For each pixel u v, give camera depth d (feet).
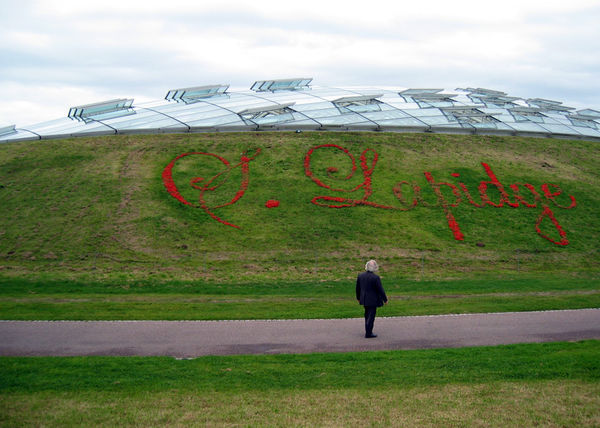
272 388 43.70
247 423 36.94
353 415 38.19
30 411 38.70
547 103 248.32
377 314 74.43
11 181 151.94
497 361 50.08
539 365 48.52
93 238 126.82
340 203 144.66
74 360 51.70
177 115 193.36
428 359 51.31
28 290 98.07
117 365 50.03
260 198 145.28
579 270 121.29
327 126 184.55
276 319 71.61
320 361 51.03
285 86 234.99
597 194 161.17
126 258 119.14
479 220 142.41
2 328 66.74
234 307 80.53
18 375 46.96
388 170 161.48
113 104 202.80
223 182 151.43
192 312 76.38
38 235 128.06
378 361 50.90
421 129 190.49
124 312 76.54
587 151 193.57
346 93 224.94
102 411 38.75
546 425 36.32
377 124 188.14
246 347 57.93
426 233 134.92
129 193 144.77
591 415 37.60
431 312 75.46
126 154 164.86
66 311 77.15
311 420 37.40
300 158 164.14
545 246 133.39
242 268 116.06
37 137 182.09
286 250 125.08
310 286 103.50
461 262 122.62
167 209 138.72
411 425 36.52
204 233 130.52
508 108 219.20
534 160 178.81
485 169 167.32
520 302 82.02
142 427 36.24
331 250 125.59
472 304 81.05
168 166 157.48
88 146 170.81
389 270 116.26
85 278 107.24
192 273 112.06
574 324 67.77
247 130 182.60
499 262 124.16
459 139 187.32
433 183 156.76
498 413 38.19
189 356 54.65
